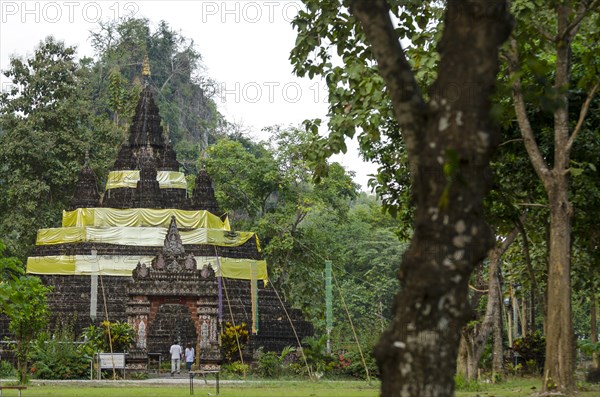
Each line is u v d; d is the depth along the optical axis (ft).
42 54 265.54
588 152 94.17
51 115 257.14
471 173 39.55
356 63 89.81
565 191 80.43
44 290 129.70
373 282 318.24
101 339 176.24
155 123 232.12
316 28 93.04
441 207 38.83
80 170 240.32
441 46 41.01
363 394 93.61
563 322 79.05
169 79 388.78
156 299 185.68
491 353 167.32
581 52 94.58
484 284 141.18
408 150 42.37
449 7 40.70
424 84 90.84
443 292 39.06
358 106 92.89
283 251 247.50
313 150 95.04
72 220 213.05
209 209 221.66
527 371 163.94
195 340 201.77
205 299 187.21
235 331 187.73
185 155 364.17
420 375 39.04
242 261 210.79
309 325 209.36
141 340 182.29
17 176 252.42
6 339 192.34
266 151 256.52
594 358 139.03
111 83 285.64
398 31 93.86
